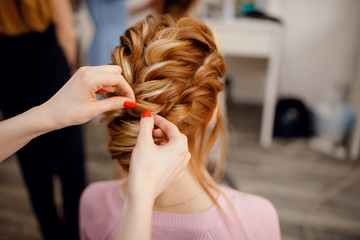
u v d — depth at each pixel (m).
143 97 0.52
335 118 2.17
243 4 2.36
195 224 0.54
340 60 2.58
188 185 0.56
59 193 1.75
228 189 0.65
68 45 1.35
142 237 0.34
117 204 0.64
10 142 0.49
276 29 1.91
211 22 2.00
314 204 1.67
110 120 0.58
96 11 2.01
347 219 1.57
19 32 1.09
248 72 2.90
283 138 2.33
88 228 0.67
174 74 0.52
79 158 1.31
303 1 2.50
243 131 2.46
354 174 1.93
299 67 2.70
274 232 0.61
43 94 1.19
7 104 1.19
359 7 2.40
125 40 0.56
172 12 1.51
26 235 1.50
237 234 0.55
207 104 0.58
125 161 0.55
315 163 2.05
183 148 0.41
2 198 1.73
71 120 0.48
